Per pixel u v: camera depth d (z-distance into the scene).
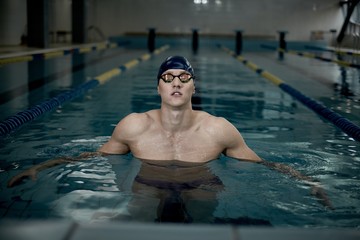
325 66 10.12
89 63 9.61
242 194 1.97
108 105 4.70
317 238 0.84
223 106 4.75
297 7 20.11
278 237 0.83
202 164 2.30
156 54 13.39
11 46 13.20
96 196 1.92
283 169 2.33
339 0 19.80
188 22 20.55
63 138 3.17
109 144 2.45
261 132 3.51
